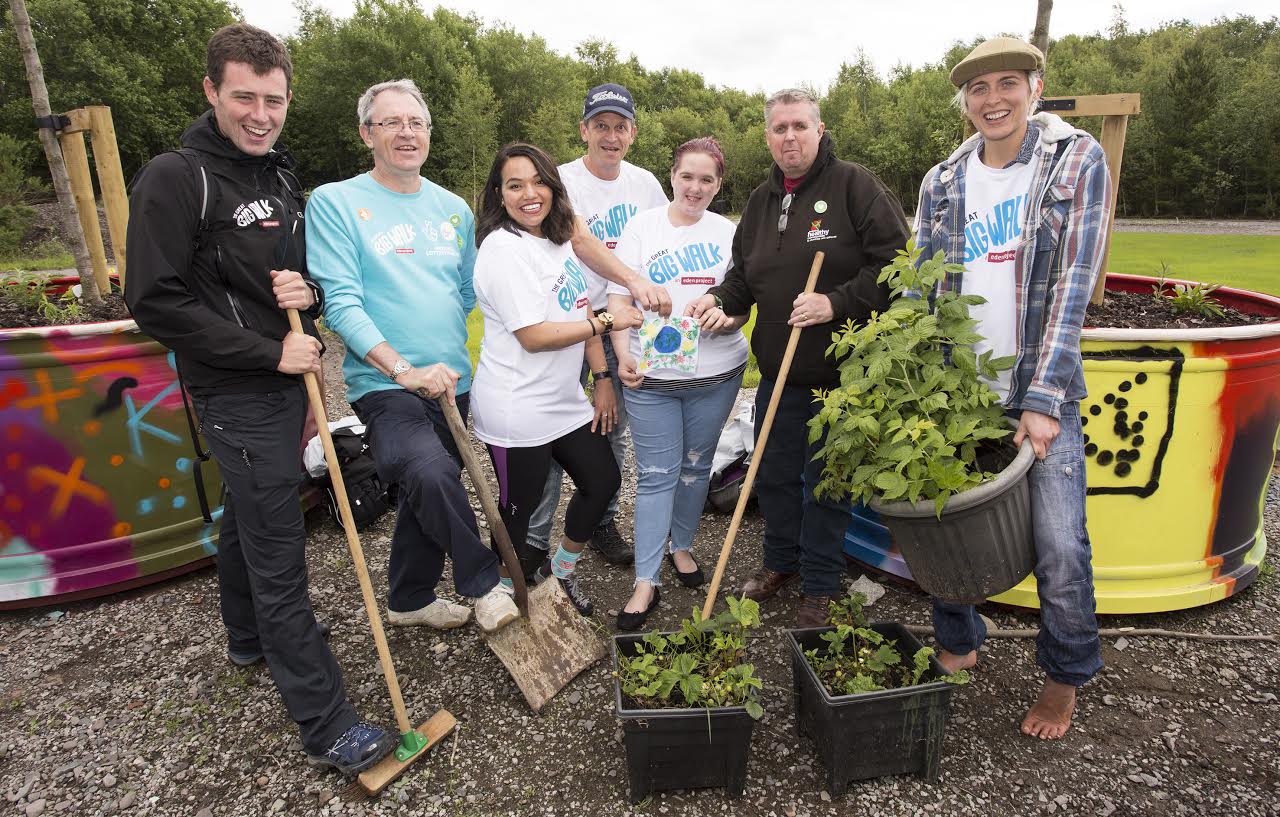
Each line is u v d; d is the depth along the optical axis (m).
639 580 3.07
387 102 2.47
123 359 3.27
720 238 3.03
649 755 2.12
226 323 2.15
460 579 2.49
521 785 2.25
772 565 3.21
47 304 3.62
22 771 2.39
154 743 2.49
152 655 2.98
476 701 2.63
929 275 2.18
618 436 3.49
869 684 2.12
